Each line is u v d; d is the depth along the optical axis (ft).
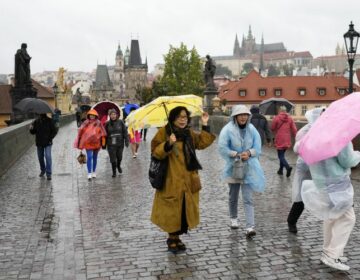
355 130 17.70
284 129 42.09
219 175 43.57
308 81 298.97
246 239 23.50
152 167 21.40
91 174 42.29
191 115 23.04
